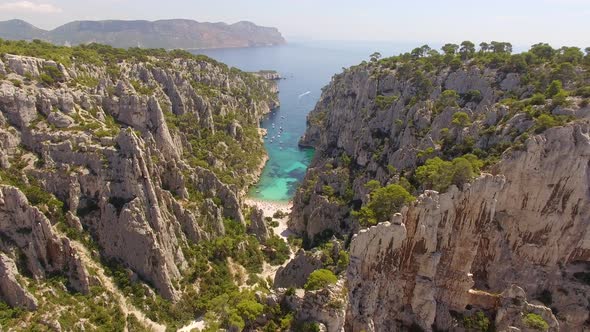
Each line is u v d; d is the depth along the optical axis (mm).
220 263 100312
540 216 76625
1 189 76125
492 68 125125
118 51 171500
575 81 99375
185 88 165875
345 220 115938
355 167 136250
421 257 73312
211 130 169375
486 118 93938
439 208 72000
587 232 76000
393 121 133250
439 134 104062
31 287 74062
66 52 134750
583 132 73812
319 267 79938
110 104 112250
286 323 59250
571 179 73812
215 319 80188
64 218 83750
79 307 75188
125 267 86000
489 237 78000
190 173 116500
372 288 70188
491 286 80562
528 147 74250
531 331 71062
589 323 77688
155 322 82000
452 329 77500
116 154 88688
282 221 137500
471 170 74125
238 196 130500
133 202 85875
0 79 91875
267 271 106125
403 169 101625
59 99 96125
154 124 115438
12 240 76250
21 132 88562
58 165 87062
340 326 59750
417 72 138625
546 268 79312
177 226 97188
